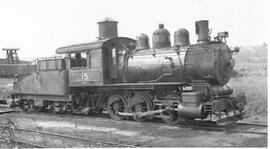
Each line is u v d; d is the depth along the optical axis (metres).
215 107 11.38
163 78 13.41
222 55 12.30
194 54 12.55
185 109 11.90
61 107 17.72
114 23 16.86
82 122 14.69
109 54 15.37
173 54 13.13
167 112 12.98
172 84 12.83
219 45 12.46
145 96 13.97
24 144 10.58
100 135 11.55
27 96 19.84
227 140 9.95
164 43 14.02
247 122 13.02
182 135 10.96
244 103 12.80
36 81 18.69
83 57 16.33
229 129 11.41
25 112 19.64
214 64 12.02
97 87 15.93
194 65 12.47
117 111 14.96
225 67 12.43
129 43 16.12
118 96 14.98
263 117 14.48
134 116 14.09
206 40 12.63
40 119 16.33
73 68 16.47
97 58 15.26
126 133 11.73
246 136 10.39
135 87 14.10
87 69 15.74
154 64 13.59
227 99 12.05
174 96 13.03
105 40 15.11
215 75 12.09
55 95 17.67
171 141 10.18
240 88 20.45
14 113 19.36
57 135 11.62
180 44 13.38
